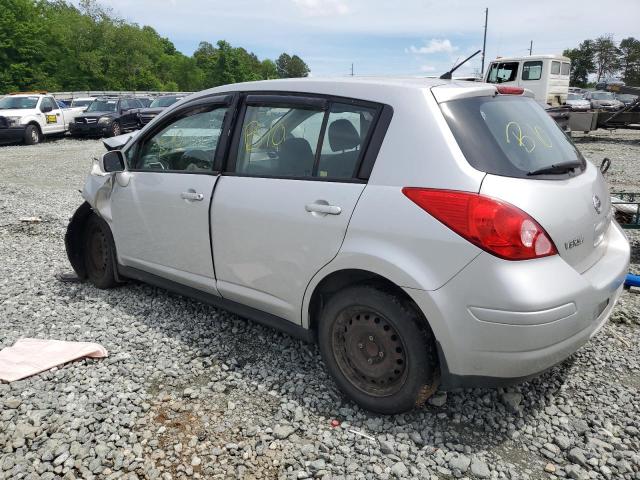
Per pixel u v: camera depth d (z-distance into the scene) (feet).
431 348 8.48
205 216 11.30
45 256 18.86
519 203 7.78
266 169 10.52
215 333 12.51
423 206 8.14
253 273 10.65
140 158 13.33
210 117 11.78
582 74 303.89
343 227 8.95
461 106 8.74
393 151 8.68
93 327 12.89
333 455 8.37
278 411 9.52
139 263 13.48
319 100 9.91
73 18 231.30
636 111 52.03
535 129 9.64
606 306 9.07
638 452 8.39
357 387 9.37
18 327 12.92
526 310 7.52
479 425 9.10
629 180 33.42
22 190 32.78
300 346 11.84
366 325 9.04
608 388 10.13
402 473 7.97
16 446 8.54
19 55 206.80
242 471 8.04
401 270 8.24
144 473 8.00
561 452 8.45
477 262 7.71
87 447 8.51
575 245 8.50
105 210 14.05
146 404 9.66
